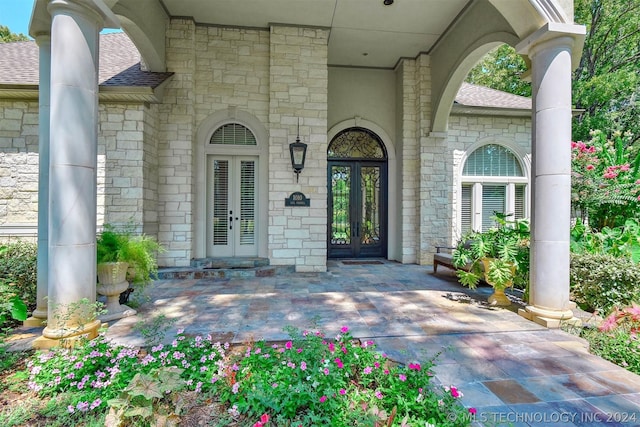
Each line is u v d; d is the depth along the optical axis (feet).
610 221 21.56
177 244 19.93
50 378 6.86
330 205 26.37
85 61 9.35
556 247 11.14
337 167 26.45
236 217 21.59
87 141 9.38
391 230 26.03
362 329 10.52
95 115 9.71
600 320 11.43
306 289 16.03
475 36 18.24
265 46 21.15
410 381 6.50
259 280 18.15
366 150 26.76
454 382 7.30
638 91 38.37
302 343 7.94
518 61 44.45
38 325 10.49
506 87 46.80
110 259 11.53
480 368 7.98
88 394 6.43
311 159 20.92
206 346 8.16
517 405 6.44
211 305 13.15
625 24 38.11
